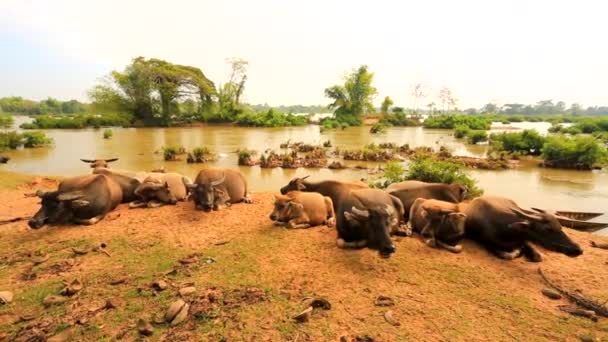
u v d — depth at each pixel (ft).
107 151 82.48
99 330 11.98
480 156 78.74
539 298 14.24
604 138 98.89
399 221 20.86
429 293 14.44
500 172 58.75
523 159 72.64
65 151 82.48
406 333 11.86
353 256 17.72
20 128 157.48
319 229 21.74
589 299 14.01
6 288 14.78
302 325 12.25
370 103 219.61
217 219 23.63
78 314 12.85
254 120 183.21
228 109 194.29
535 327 12.30
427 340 11.53
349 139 118.73
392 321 12.41
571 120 261.85
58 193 22.04
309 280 15.38
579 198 41.14
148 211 25.25
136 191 26.45
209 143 100.73
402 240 19.60
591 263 17.44
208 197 24.99
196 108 194.39
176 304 12.80
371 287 14.85
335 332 11.90
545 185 48.39
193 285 14.82
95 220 22.70
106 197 23.71
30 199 29.89
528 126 207.51
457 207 19.36
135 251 18.52
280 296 14.10
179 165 64.28
